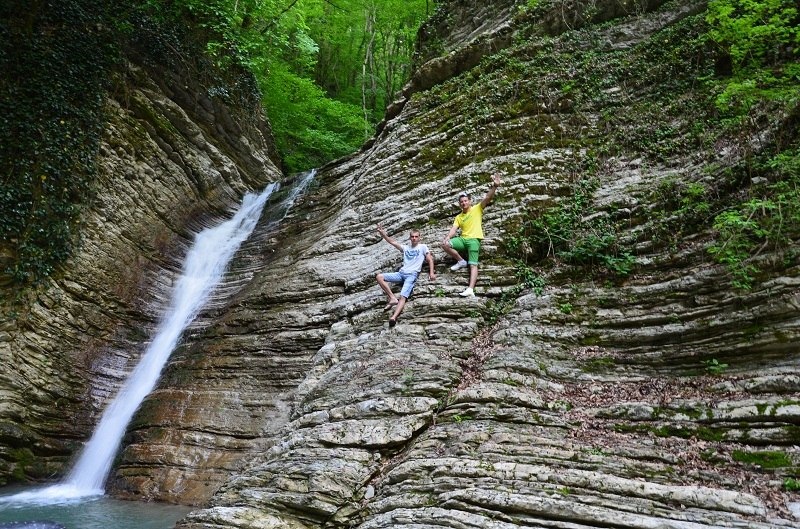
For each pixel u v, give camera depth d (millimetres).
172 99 17094
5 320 11148
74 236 12719
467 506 5461
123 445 10445
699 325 6902
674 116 10367
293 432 7828
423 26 18312
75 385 11898
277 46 23250
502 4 15727
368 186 12867
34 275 11766
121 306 13531
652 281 7887
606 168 10320
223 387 10414
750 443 5691
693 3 12188
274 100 24797
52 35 13461
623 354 7262
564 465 5746
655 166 9836
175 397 10594
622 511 5129
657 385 6785
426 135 12969
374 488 6426
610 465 5668
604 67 12023
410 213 11297
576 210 9609
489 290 8891
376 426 6988
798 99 8016
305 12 26906
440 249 9820
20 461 10711
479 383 7098
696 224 8156
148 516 8266
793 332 6238
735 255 7105
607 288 8203
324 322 10414
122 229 14164
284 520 6383
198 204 17250
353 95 31594
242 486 7094
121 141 14609
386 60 31547
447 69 14609
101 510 8609
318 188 16031
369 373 7941
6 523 7934
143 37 16094
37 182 12258
